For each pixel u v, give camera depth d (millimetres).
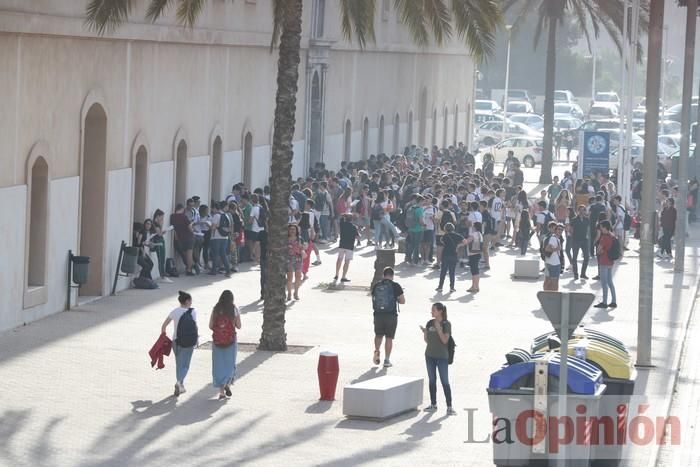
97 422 22281
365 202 52438
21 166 31016
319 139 61312
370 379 25375
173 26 40812
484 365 28859
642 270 29594
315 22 59531
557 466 18875
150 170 39969
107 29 35000
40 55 31766
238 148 49750
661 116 103688
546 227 49969
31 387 24750
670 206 52531
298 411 23797
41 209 32500
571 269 47719
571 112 135000
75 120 34156
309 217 45750
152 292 37750
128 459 20031
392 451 21125
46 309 32875
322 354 24750
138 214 39719
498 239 53812
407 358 29328
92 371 26484
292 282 39406
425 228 46750
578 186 55875
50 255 32938
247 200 45438
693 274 48094
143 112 39156
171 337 30344
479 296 40156
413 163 68812
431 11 32719
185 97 43125
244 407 23891
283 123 29609
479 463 20406
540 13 79750
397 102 78125
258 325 33125
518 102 131875
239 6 48469
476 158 102125
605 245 38875
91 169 36094
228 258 42375
